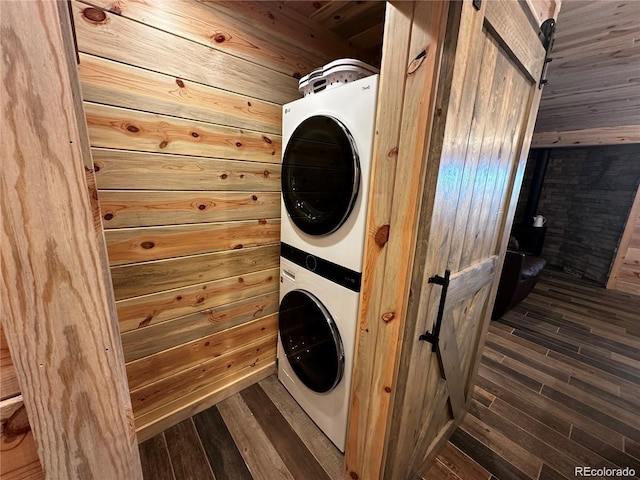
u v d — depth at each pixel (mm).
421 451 1193
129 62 1003
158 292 1245
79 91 345
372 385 979
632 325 2729
